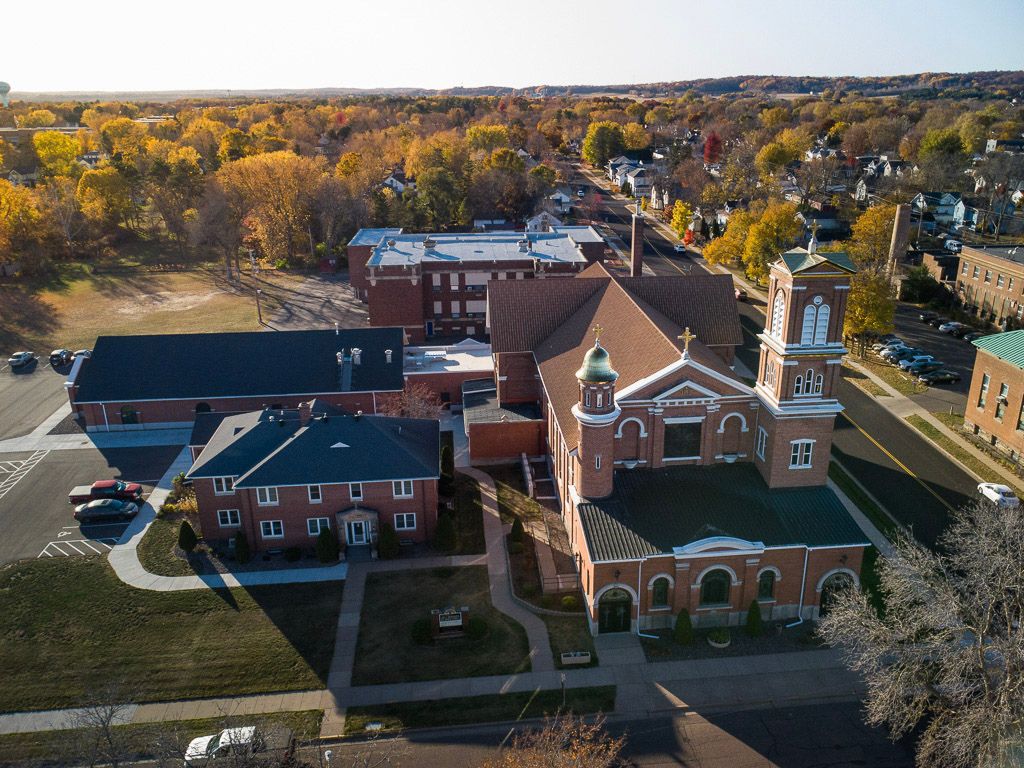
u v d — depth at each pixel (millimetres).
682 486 49062
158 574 51312
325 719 39344
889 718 37812
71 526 57031
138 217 169625
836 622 37594
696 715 39531
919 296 107875
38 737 38469
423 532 54438
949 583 37406
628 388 48812
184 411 72500
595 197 191250
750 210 139125
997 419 65875
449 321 102438
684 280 71312
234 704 40438
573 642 44812
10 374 88562
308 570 51688
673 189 188875
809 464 48281
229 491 53844
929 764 34938
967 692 34188
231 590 49594
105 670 42875
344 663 43219
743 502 47625
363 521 53375
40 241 134875
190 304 117312
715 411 49688
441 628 44750
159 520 57625
